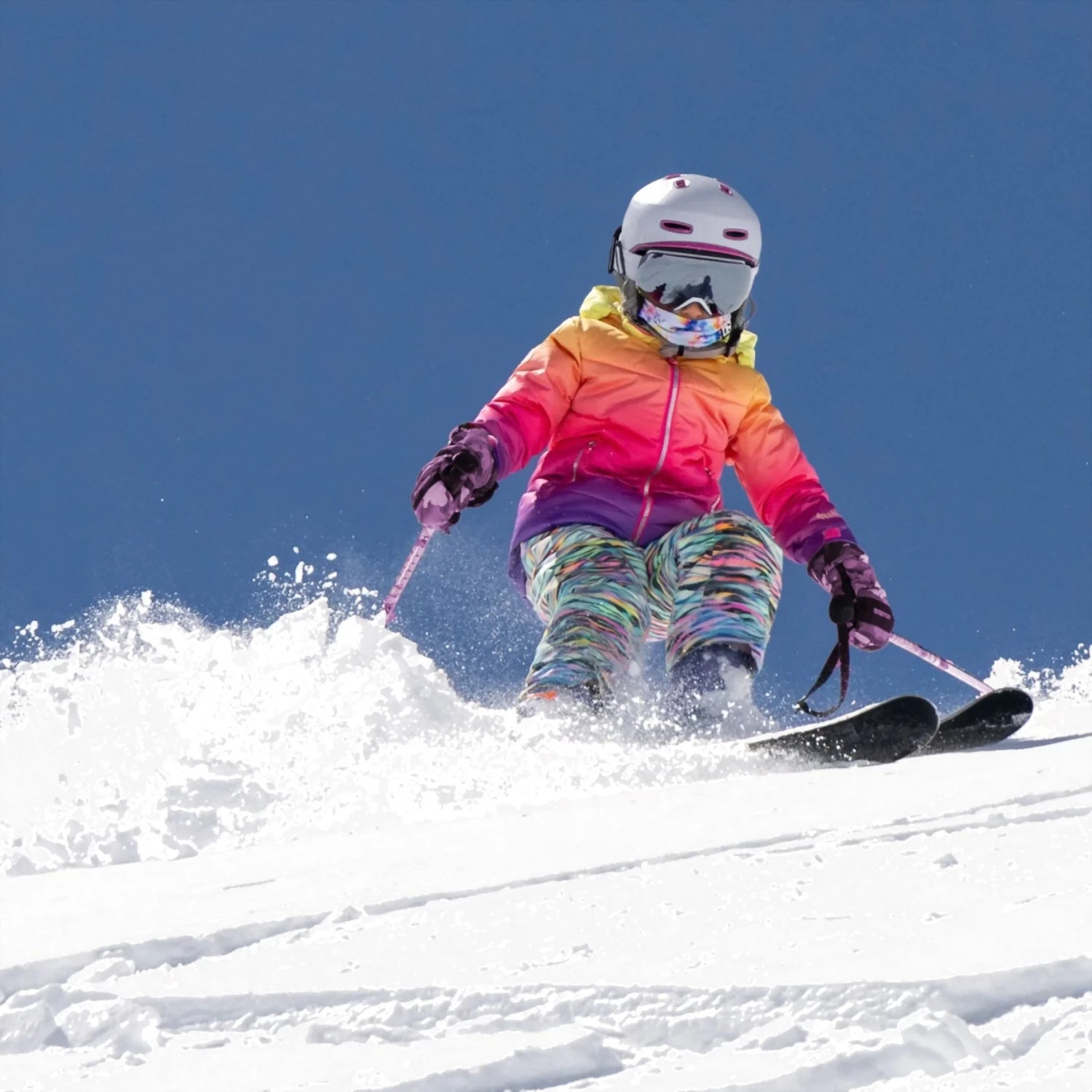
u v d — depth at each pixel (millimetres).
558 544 17547
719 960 5828
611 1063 5094
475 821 10312
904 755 13430
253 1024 5703
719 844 7938
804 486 18641
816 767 13375
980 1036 4957
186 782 12281
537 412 18219
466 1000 5625
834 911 6410
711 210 18531
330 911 7152
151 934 6980
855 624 17312
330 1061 5262
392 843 9570
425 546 17766
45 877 9797
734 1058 5039
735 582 16375
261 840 11266
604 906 6844
